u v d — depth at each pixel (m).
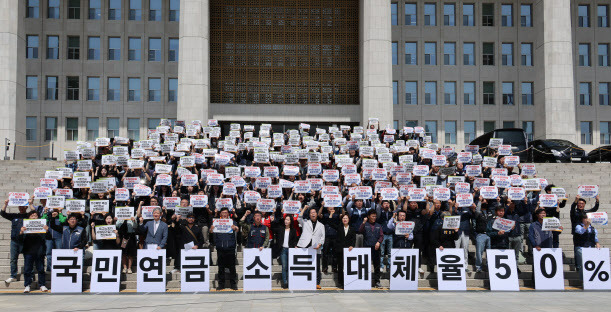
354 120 36.84
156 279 13.59
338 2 37.72
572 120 34.03
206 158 19.89
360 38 36.66
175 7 40.41
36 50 39.47
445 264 13.87
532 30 41.50
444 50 41.25
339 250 14.09
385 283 14.44
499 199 15.32
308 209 14.73
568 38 34.56
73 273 13.54
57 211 14.24
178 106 31.81
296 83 37.16
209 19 36.75
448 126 40.94
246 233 14.88
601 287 13.90
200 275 13.64
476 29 41.31
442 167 17.77
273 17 37.47
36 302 11.85
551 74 34.34
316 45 37.50
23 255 14.61
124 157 17.61
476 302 11.80
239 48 37.06
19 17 32.81
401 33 40.94
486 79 41.19
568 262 15.77
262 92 36.91
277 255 14.20
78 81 39.62
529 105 41.25
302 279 13.83
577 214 14.67
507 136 26.41
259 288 13.70
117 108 39.50
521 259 15.30
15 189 20.55
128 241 14.18
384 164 18.52
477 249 14.67
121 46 39.78
